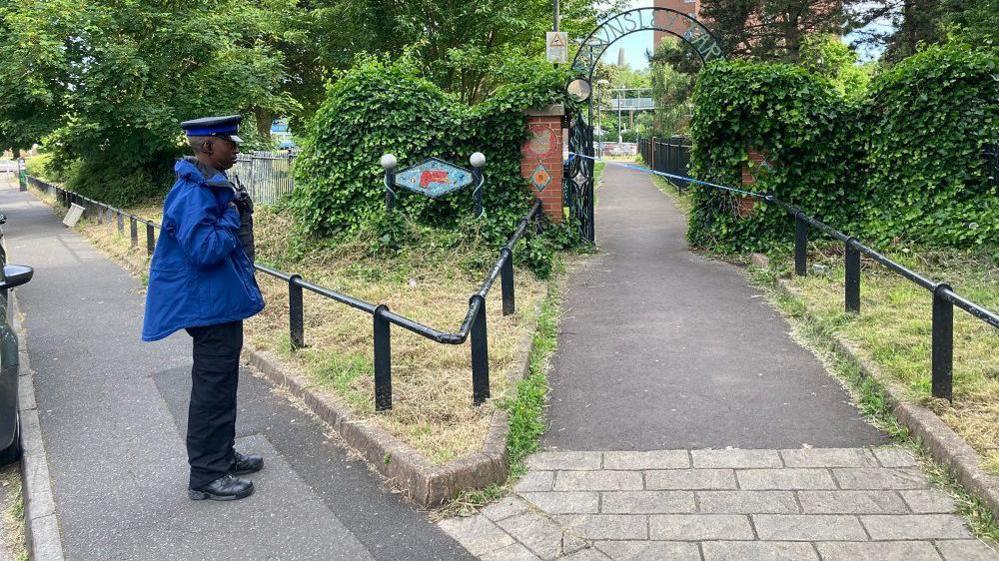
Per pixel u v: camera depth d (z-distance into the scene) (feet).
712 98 33.14
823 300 23.89
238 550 11.96
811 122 31.35
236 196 13.28
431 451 14.01
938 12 73.46
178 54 68.39
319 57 82.23
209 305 12.86
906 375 16.60
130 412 18.56
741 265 32.17
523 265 29.84
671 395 17.70
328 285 27.86
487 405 16.19
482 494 13.16
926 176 29.45
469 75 81.35
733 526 12.02
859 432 15.25
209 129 12.71
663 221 49.29
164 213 12.74
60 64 62.34
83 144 68.95
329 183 33.04
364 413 16.07
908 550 11.14
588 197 37.55
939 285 15.11
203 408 13.38
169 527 12.78
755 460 14.24
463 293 26.32
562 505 12.92
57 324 28.73
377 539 12.10
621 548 11.54
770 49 90.33
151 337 12.78
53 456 15.99
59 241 55.47
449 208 33.01
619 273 31.68
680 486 13.39
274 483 14.15
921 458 13.92
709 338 22.03
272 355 20.86
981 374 16.39
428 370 18.53
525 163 34.24
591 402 17.54
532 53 79.56
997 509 11.52
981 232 27.55
